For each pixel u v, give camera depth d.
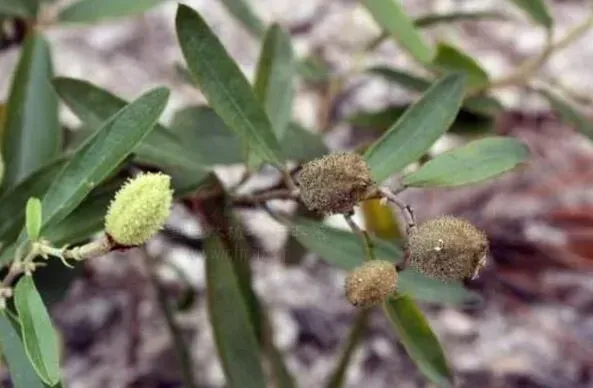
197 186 0.34
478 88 0.40
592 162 0.56
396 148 0.32
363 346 0.49
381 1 0.36
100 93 0.34
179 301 0.45
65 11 0.38
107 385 0.47
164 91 0.30
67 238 0.31
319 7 0.63
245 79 0.32
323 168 0.29
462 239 0.28
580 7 0.65
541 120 0.58
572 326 0.50
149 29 0.61
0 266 0.31
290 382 0.39
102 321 0.49
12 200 0.33
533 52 0.61
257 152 0.32
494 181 0.54
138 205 0.28
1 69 0.57
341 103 0.57
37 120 0.36
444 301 0.34
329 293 0.51
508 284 0.51
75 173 0.30
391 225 0.39
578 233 0.52
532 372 0.48
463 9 0.64
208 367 0.47
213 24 0.61
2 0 0.37
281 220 0.34
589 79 0.60
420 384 0.48
